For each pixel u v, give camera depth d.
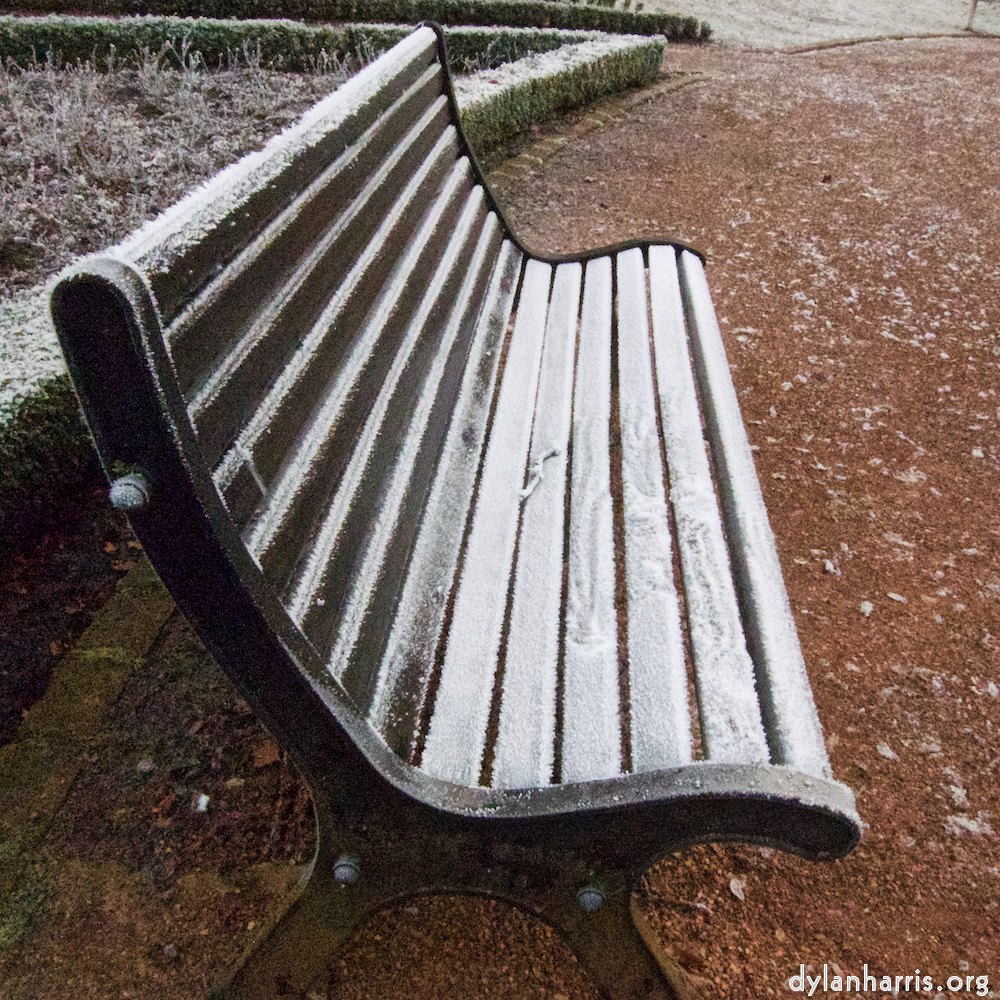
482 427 1.51
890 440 2.20
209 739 1.40
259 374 0.94
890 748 1.47
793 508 1.96
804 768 0.95
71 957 1.18
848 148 4.14
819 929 1.25
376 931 1.24
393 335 1.29
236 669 0.89
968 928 1.26
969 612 1.70
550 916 1.03
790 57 6.14
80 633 1.55
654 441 1.43
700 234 3.28
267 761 1.38
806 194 3.64
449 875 1.02
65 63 3.68
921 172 3.86
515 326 1.83
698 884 1.29
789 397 2.35
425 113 1.69
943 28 7.92
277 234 1.00
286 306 1.00
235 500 0.88
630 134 4.23
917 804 1.40
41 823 1.30
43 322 1.67
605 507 1.32
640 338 1.70
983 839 1.36
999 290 2.90
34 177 2.62
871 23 7.97
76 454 1.66
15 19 3.58
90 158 2.70
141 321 0.73
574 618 1.16
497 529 1.31
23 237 2.26
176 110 3.34
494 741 1.07
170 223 0.83
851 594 1.74
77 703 1.43
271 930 1.05
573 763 1.00
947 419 2.28
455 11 4.92
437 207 1.64
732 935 1.24
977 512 1.97
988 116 4.57
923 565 1.82
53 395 1.57
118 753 1.38
